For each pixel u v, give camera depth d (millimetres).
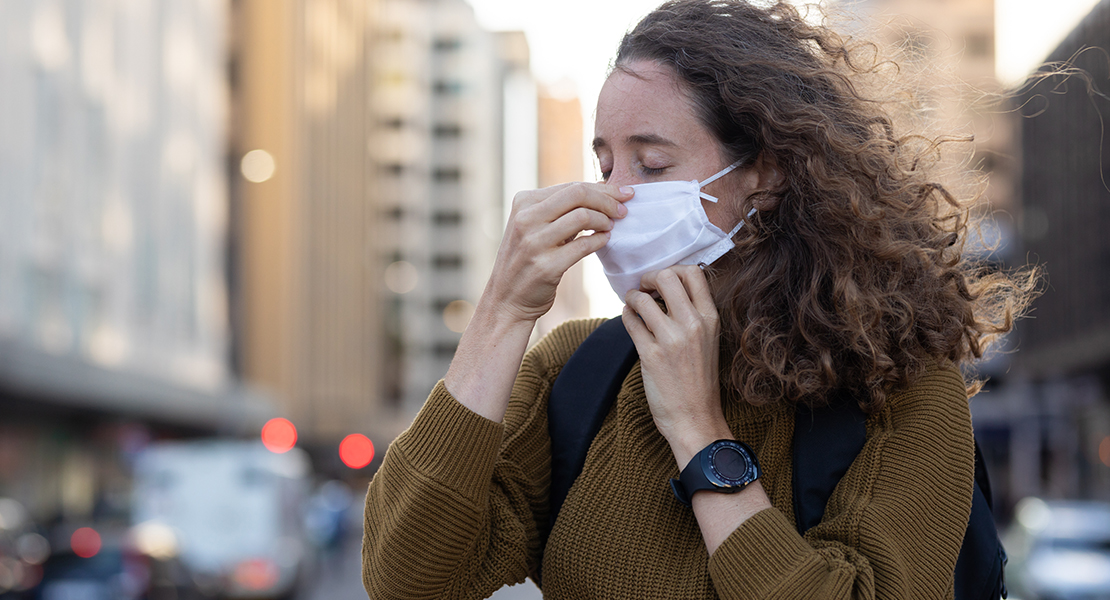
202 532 12008
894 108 1480
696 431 1213
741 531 1148
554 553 1302
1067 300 32125
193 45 28938
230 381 32719
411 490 1229
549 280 1271
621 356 1381
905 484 1190
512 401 1405
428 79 62875
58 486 23172
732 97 1312
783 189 1325
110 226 21562
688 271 1274
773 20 1399
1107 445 31047
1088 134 28359
